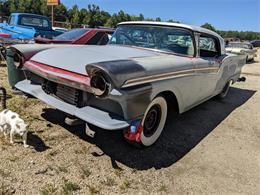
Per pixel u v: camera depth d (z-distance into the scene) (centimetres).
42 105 465
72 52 353
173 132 437
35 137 355
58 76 317
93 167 309
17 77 403
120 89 273
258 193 305
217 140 431
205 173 331
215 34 517
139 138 319
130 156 342
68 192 265
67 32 823
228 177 329
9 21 1072
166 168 329
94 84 274
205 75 454
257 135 473
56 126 393
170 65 347
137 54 367
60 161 311
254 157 388
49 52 367
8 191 256
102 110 307
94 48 383
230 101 685
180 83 371
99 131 391
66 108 319
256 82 1016
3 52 489
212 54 532
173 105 397
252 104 679
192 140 418
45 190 263
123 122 290
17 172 284
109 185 284
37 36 838
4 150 318
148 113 337
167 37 427
